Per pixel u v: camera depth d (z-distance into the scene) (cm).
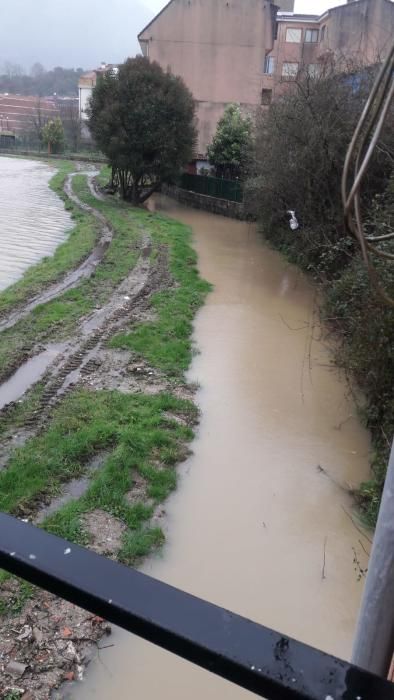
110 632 404
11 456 591
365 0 2578
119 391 760
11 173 3634
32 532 86
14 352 858
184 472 609
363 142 129
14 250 1581
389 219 744
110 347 905
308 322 1068
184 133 2470
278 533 525
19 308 1066
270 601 451
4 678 361
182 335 996
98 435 640
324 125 1304
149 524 523
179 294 1225
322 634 425
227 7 3106
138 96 2373
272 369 879
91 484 559
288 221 1703
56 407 703
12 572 81
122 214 2286
